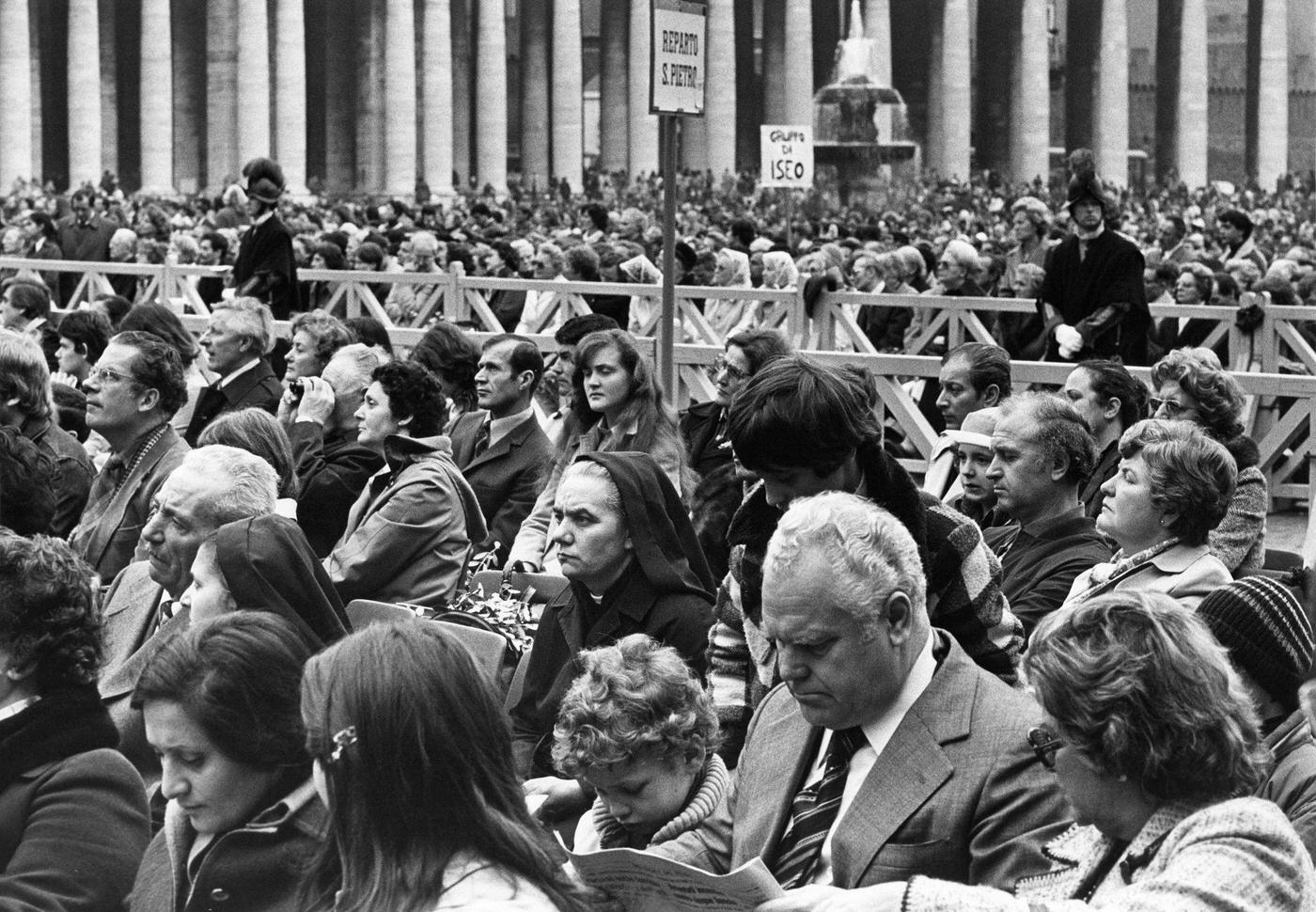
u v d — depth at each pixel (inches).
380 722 228.4
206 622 295.7
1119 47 4544.8
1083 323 871.7
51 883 305.6
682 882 268.4
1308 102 6688.0
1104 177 4552.2
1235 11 6525.6
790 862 295.7
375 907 226.1
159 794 390.6
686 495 591.8
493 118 4040.4
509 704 451.2
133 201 3078.2
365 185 3944.4
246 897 288.4
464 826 230.1
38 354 615.8
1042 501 478.3
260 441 519.5
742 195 3791.8
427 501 526.9
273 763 289.4
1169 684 234.8
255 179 1128.2
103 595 491.5
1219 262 1508.4
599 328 705.0
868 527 279.7
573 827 379.9
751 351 581.6
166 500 423.8
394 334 1229.1
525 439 668.7
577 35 4101.9
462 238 1845.5
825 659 277.7
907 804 284.0
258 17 3526.1
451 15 4340.6
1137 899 225.8
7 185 3275.1
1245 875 225.6
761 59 5123.0
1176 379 534.0
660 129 4170.8
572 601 435.2
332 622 368.5
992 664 344.5
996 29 4667.8
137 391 576.1
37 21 3572.8
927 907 233.0
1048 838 278.8
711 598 422.9
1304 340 1063.0
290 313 1131.3
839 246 1764.3
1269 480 928.3
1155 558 414.3
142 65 3440.0
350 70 4087.1
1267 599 315.0
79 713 324.8
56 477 479.5
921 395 949.2
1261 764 241.4
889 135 3617.1
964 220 3046.3
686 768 325.4
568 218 2992.1
